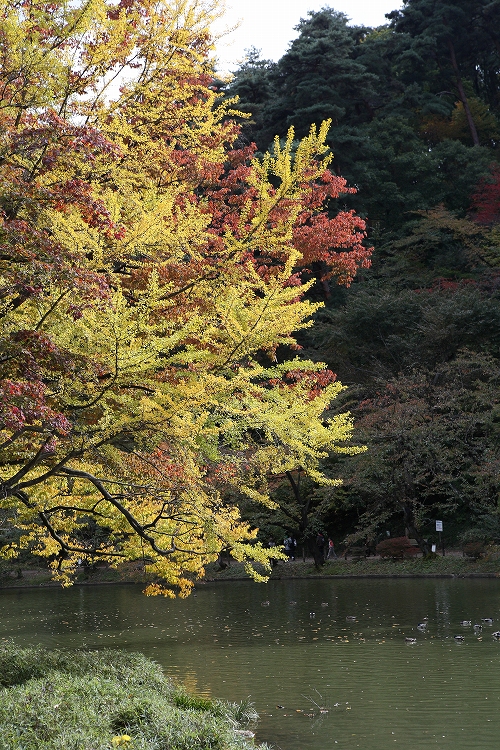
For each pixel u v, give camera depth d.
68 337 6.71
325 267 38.75
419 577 28.70
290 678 12.41
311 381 11.07
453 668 12.56
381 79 54.81
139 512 10.14
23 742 6.18
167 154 8.53
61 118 6.65
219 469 8.82
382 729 9.30
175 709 8.36
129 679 9.90
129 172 7.64
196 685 12.08
